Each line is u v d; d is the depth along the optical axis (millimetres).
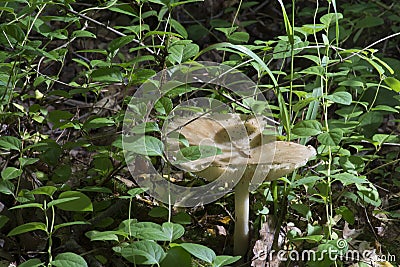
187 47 866
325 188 856
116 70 843
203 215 922
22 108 928
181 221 845
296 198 916
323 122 962
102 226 851
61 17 868
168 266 752
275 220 866
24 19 884
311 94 890
